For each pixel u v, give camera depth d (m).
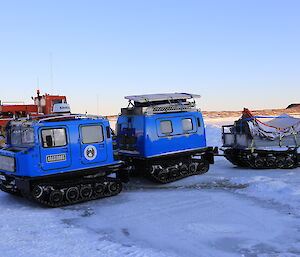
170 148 11.61
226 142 14.73
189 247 6.04
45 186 8.57
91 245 6.04
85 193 9.12
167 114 11.65
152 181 11.74
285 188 9.55
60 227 7.06
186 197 9.48
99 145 9.55
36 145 8.45
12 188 9.38
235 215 7.78
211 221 7.40
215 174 12.60
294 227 6.93
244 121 13.63
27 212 8.16
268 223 7.20
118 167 9.97
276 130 13.73
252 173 12.67
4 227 7.02
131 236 6.61
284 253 5.72
